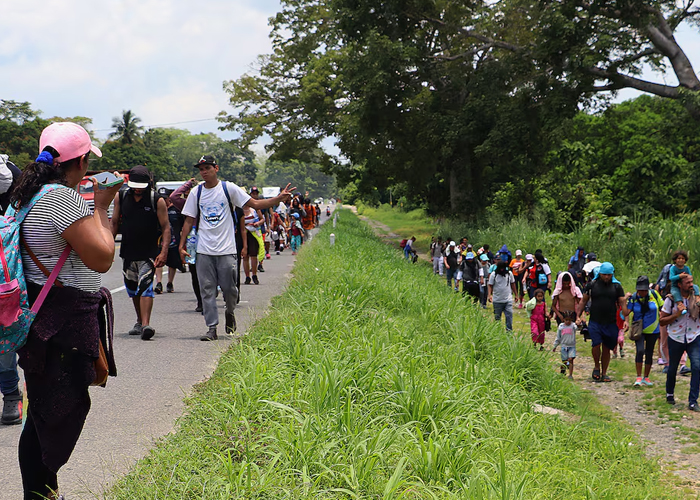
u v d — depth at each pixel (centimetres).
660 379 1128
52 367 295
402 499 389
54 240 293
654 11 2567
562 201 3338
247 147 4756
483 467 494
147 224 806
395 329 937
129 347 768
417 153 3872
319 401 525
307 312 872
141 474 381
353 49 3394
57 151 305
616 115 3534
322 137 4669
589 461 646
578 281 1592
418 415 571
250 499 359
